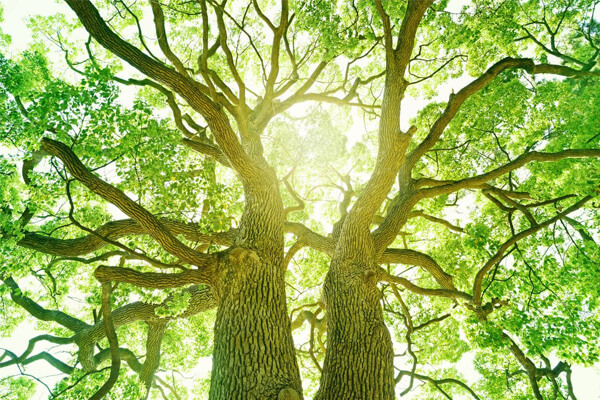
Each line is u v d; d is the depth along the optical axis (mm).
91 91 4988
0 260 6516
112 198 4809
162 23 7840
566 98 8883
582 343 6426
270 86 7848
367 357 4496
